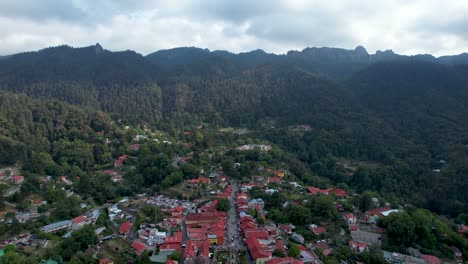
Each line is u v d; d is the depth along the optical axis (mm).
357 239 125062
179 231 124188
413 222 125938
